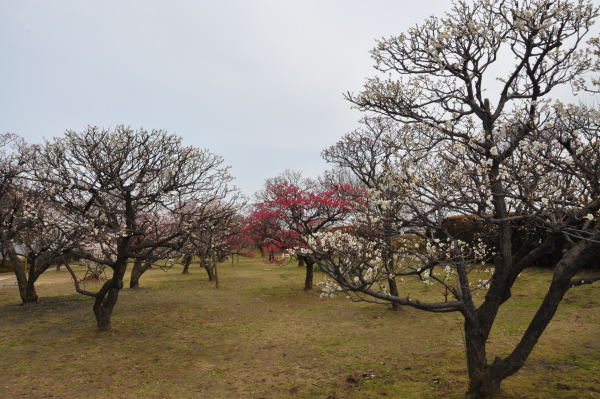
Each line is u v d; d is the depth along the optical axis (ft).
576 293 42.93
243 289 67.05
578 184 17.22
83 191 37.76
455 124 22.49
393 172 20.21
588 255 17.97
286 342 34.99
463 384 22.80
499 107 22.34
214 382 25.88
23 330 40.68
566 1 20.93
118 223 39.73
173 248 39.58
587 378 22.47
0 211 49.03
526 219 19.27
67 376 27.35
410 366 26.89
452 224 47.37
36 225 43.73
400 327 37.93
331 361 29.19
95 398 23.52
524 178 16.71
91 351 33.27
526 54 21.12
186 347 34.19
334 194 56.13
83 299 57.82
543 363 25.53
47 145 37.01
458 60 23.35
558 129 17.34
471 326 20.79
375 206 21.25
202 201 43.98
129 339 36.94
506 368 19.75
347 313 45.75
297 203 55.88
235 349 33.35
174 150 39.96
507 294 21.20
